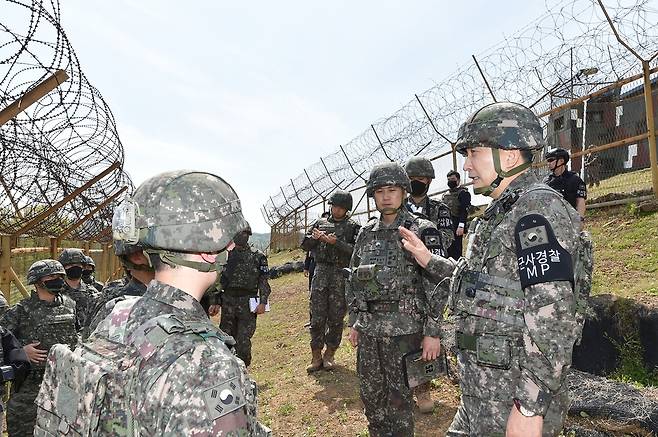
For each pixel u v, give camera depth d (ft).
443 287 10.29
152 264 4.73
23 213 18.01
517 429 6.10
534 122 7.31
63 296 16.42
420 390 14.19
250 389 4.14
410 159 16.12
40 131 15.75
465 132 7.55
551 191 6.69
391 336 10.78
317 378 18.80
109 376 3.95
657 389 11.63
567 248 6.23
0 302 13.82
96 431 3.83
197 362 3.89
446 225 15.97
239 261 20.25
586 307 7.16
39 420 4.35
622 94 36.40
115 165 19.61
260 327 30.58
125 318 4.48
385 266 10.99
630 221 23.76
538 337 5.98
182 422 3.63
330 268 19.61
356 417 14.94
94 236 28.68
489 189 7.36
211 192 4.79
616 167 36.19
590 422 10.82
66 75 11.36
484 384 6.84
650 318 12.88
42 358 14.60
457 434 7.50
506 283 6.76
